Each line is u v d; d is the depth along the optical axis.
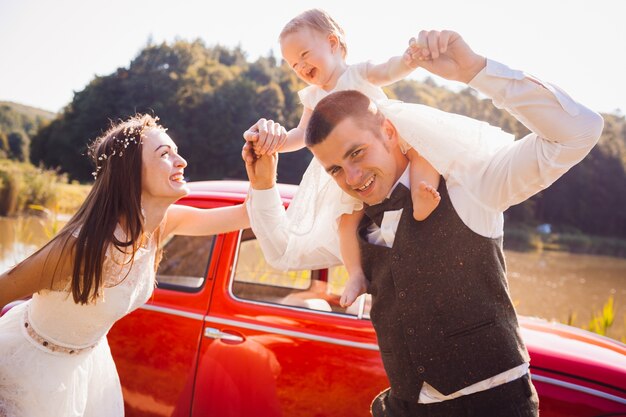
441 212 1.80
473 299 1.78
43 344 2.34
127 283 2.37
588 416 2.66
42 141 52.22
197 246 3.37
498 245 1.83
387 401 2.04
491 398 1.78
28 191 18.98
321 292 3.20
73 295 2.21
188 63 55.44
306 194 2.20
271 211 2.25
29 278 2.24
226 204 3.35
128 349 3.28
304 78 2.52
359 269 2.02
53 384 2.35
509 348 1.78
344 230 2.08
